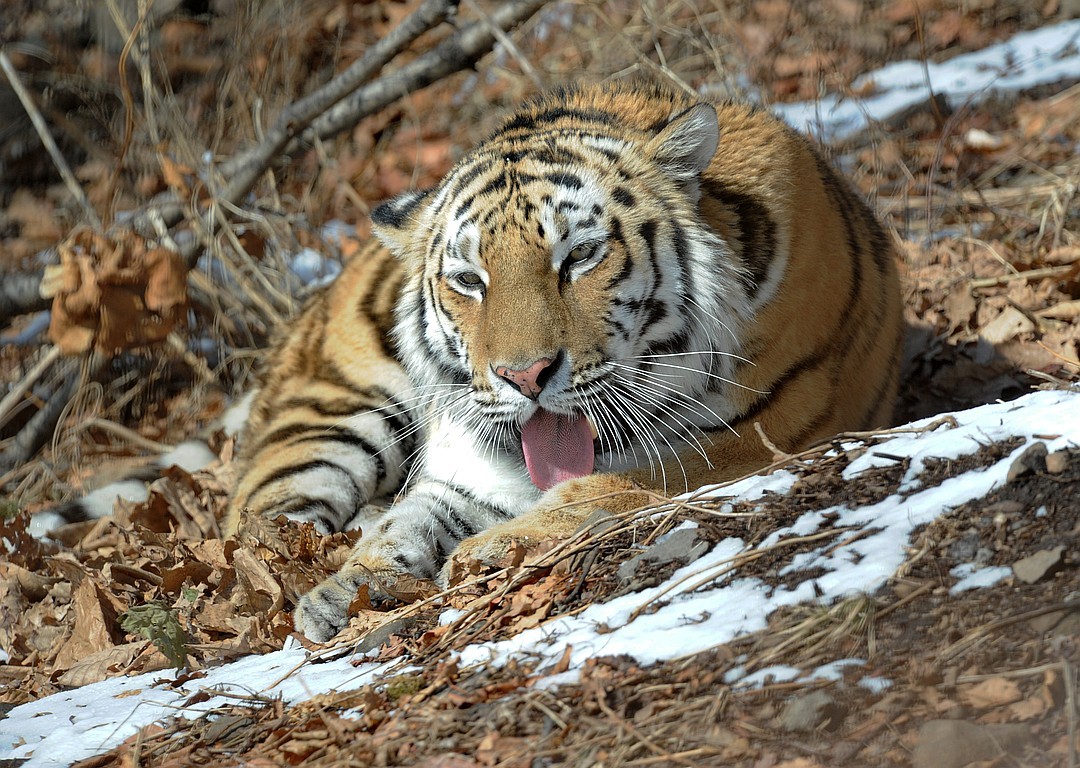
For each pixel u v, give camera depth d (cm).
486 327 827
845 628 547
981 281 1274
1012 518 583
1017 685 487
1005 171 1666
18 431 1681
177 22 1994
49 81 1986
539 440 863
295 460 1096
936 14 2134
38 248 1858
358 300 1128
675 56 1914
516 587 727
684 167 856
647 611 635
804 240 885
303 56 2084
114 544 1109
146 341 1383
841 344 919
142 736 651
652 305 847
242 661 777
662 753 508
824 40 2052
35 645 910
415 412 1095
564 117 932
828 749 484
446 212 898
